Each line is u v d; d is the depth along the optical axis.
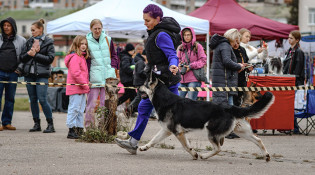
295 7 56.22
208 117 6.54
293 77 10.62
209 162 6.65
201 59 11.32
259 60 13.49
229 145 8.73
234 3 18.28
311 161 6.94
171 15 14.62
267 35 17.38
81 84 9.09
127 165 6.21
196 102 6.65
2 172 5.60
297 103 11.65
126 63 14.67
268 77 10.45
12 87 10.94
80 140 8.84
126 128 9.65
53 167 5.97
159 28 6.98
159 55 6.93
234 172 5.86
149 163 6.43
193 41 11.35
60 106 18.02
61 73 18.36
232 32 9.91
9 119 11.12
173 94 6.75
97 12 14.27
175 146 8.45
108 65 9.78
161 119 6.75
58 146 8.06
